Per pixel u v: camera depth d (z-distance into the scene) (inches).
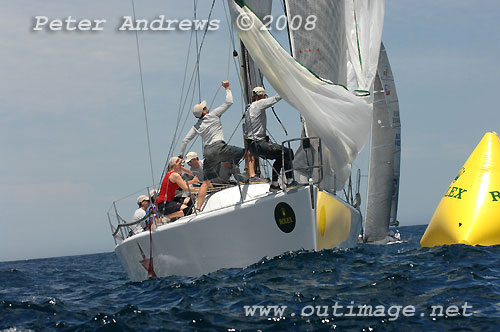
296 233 1059.9
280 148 1123.3
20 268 3843.5
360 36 1352.1
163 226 1167.0
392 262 1160.8
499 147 1598.2
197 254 1135.6
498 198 1476.4
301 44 1193.4
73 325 825.5
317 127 1129.4
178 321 783.7
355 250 1346.0
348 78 1343.5
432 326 703.1
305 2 1189.1
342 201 1221.1
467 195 1510.8
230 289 940.0
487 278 974.4
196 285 1031.6
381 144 2797.7
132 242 1253.1
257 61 1136.8
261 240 1083.9
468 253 1263.5
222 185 1280.8
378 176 2810.0
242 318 768.9
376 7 1375.5
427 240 1562.5
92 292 1330.0
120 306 979.9
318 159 1157.7
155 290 1082.7
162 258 1195.3
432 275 1003.3
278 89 1138.0
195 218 1117.1
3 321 881.5
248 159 1251.8
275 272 1019.3
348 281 951.6
